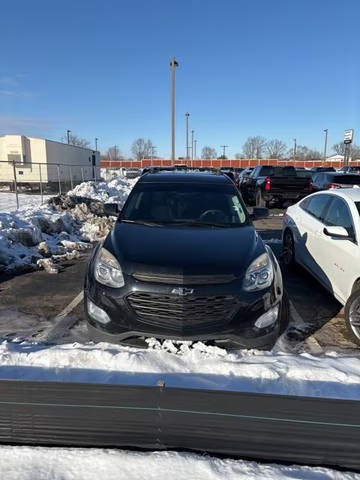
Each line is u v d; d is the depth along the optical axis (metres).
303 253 5.75
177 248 3.34
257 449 2.28
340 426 2.23
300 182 14.25
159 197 4.56
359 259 3.88
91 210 12.00
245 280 3.04
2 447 2.33
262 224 11.87
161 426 2.32
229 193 4.73
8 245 6.88
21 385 2.36
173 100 24.83
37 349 3.39
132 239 3.54
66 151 26.72
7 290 5.26
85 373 2.95
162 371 2.91
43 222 8.79
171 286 2.90
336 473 2.18
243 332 2.95
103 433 2.35
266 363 3.12
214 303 2.91
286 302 3.72
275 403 2.27
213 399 2.30
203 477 2.10
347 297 4.11
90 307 3.13
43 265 6.40
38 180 23.31
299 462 2.27
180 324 2.88
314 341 3.81
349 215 4.42
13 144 22.72
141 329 2.91
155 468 2.15
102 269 3.18
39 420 2.36
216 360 3.01
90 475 2.11
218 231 3.86
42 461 2.21
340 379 2.96
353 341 3.81
